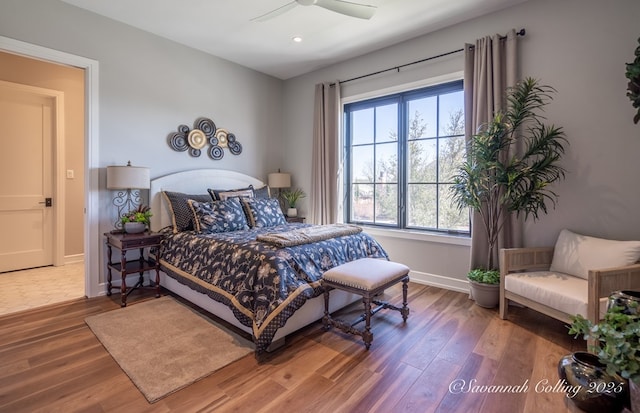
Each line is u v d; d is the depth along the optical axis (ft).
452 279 11.25
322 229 9.77
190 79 12.71
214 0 9.52
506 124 8.98
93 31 10.12
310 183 15.56
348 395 5.59
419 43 11.71
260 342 6.56
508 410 5.23
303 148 15.80
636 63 7.07
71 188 14.55
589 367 5.22
